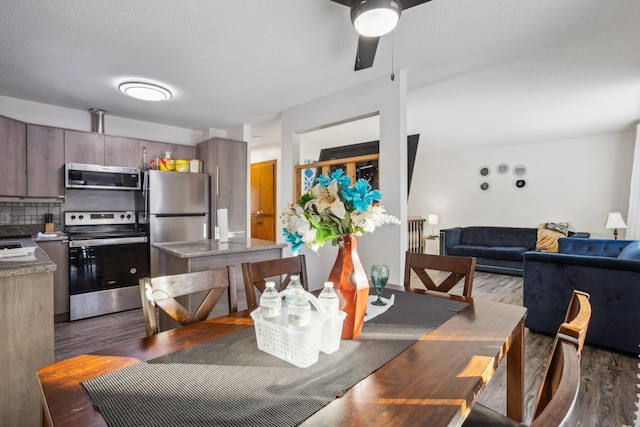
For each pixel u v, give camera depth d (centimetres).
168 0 184
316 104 349
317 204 112
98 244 342
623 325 251
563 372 60
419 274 191
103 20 203
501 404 190
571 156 566
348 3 162
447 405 73
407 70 278
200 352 98
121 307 355
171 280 133
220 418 67
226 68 272
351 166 339
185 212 408
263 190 668
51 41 228
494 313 134
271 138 545
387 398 75
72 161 356
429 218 696
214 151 430
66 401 72
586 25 210
